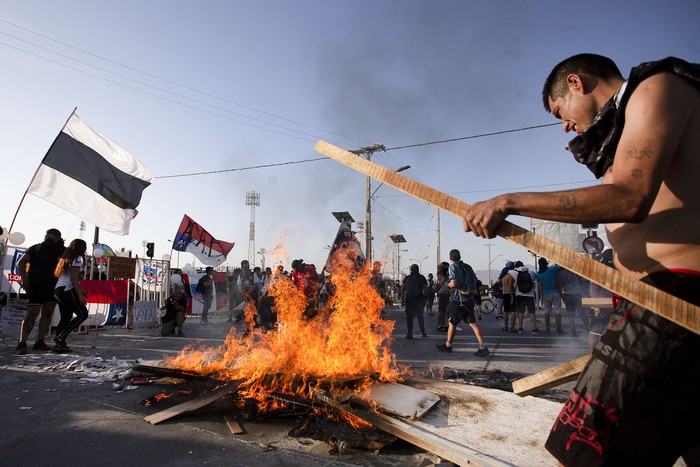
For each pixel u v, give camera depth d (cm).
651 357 106
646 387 105
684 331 103
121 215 881
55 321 831
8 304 721
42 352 618
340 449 261
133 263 1035
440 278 1180
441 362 603
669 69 109
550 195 110
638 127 106
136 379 419
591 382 114
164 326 881
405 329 1191
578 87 136
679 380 103
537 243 115
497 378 493
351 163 156
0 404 350
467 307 681
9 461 243
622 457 107
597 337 409
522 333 1055
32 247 614
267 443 270
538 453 232
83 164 841
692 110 107
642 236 117
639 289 104
